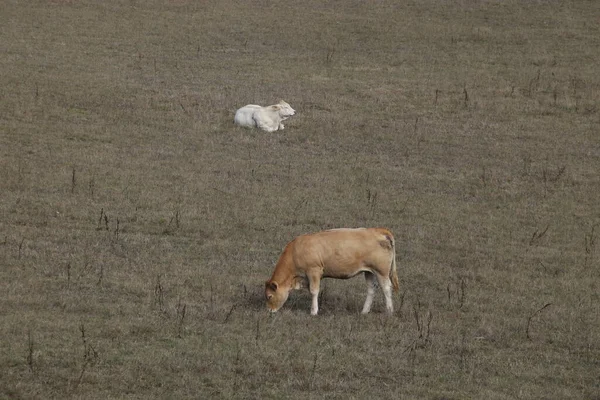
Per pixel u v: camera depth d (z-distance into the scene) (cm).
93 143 5266
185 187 4578
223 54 7300
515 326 3086
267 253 3759
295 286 3120
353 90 6525
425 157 5344
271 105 5725
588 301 3375
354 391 2531
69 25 7862
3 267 3406
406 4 9012
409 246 3922
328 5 8938
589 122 6081
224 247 3791
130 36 7681
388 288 3111
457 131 5816
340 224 4175
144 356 2658
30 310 2977
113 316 2984
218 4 8831
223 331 2897
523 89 6650
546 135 5812
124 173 4756
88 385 2467
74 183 4466
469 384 2606
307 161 5159
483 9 8825
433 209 4462
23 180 4525
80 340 2747
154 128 5588
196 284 3344
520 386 2614
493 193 4778
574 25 8306
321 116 5959
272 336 2872
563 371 2741
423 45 7731
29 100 5869
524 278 3597
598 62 7344
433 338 2936
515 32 8106
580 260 3856
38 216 4059
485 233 4175
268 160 5141
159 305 3103
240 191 4566
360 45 7694
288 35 7900
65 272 3388
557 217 4459
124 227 3988
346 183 4800
